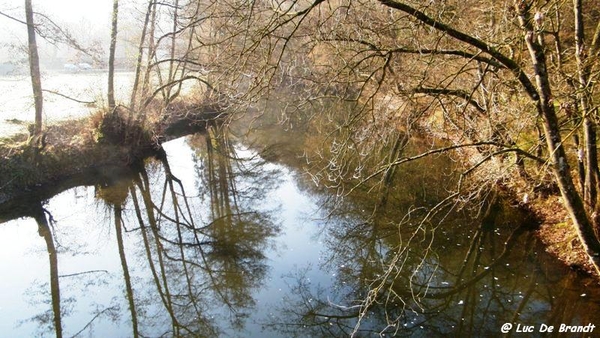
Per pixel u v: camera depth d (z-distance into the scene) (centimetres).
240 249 1283
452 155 1697
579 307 862
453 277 1040
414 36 741
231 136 2502
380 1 643
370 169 1681
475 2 1006
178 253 1291
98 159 1797
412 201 1436
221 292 1081
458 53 715
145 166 1964
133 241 1373
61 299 1060
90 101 1900
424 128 1900
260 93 770
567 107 729
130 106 1842
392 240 1229
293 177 1820
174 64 2397
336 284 1066
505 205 1291
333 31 791
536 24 637
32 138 1573
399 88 861
